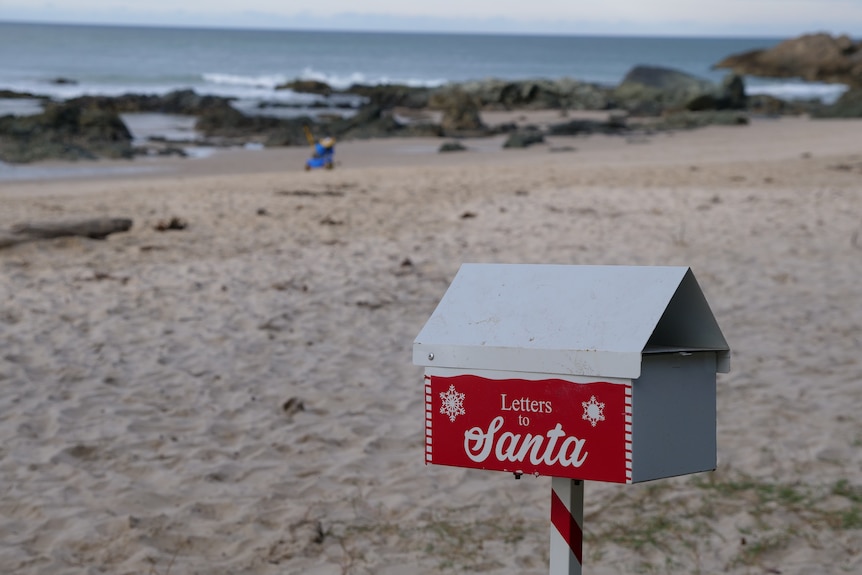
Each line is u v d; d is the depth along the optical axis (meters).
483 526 4.21
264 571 3.80
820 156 20.55
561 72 94.19
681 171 17.59
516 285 2.43
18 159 22.92
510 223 12.01
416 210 13.11
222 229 11.57
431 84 72.06
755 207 12.99
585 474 2.21
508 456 2.29
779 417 5.52
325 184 16.09
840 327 7.46
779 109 44.31
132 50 106.50
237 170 22.05
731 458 4.93
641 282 2.31
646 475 2.21
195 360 6.68
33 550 3.92
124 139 29.97
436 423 2.35
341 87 65.50
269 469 4.85
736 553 3.92
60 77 61.38
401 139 32.62
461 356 2.29
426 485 4.66
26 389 5.95
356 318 7.81
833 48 76.62
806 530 4.11
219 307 8.05
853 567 3.78
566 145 28.36
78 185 17.12
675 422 2.27
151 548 3.93
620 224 11.87
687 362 2.29
